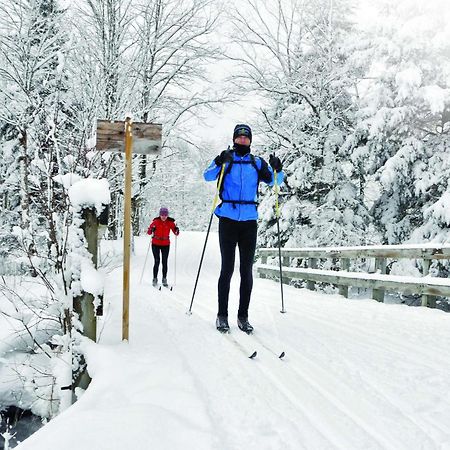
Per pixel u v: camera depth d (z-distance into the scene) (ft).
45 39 32.65
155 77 52.42
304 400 7.97
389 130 35.42
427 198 36.17
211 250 67.62
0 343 13.78
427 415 7.46
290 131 41.50
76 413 6.82
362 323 14.96
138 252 56.44
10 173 39.50
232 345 11.53
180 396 7.73
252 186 13.53
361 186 41.86
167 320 14.66
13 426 12.89
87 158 14.94
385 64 37.06
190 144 56.80
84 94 25.94
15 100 28.63
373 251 21.07
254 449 6.12
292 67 45.68
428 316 16.25
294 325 14.52
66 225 12.05
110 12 38.17
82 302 10.02
